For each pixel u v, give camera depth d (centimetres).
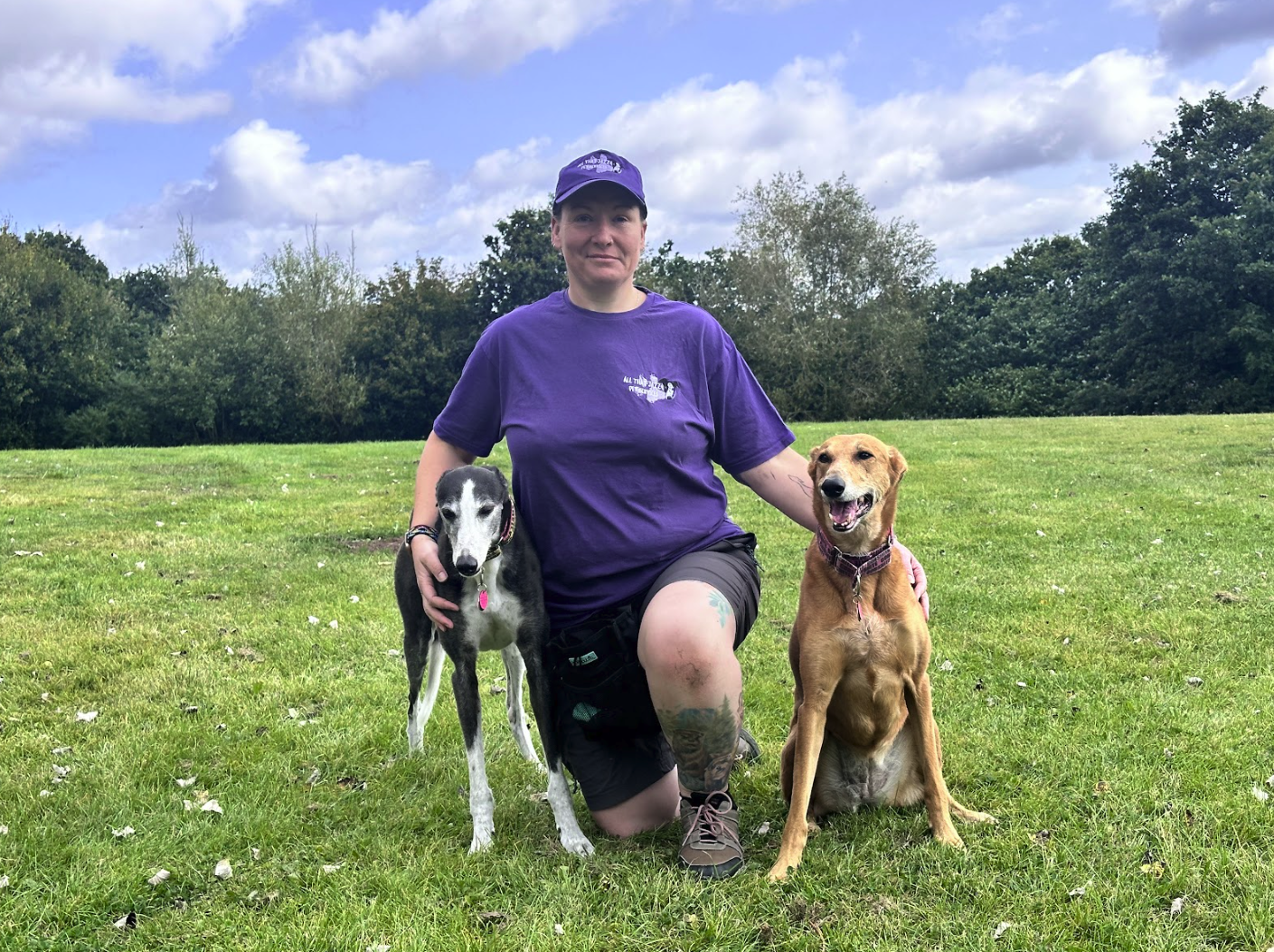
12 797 357
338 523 952
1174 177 3256
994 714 411
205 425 3347
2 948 258
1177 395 3191
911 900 268
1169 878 270
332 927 263
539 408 315
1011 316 3825
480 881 289
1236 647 489
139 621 599
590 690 304
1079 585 626
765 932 254
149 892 289
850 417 3362
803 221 3338
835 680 300
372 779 374
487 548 298
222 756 397
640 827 323
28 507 1030
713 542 322
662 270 4209
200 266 4028
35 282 3216
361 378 3709
